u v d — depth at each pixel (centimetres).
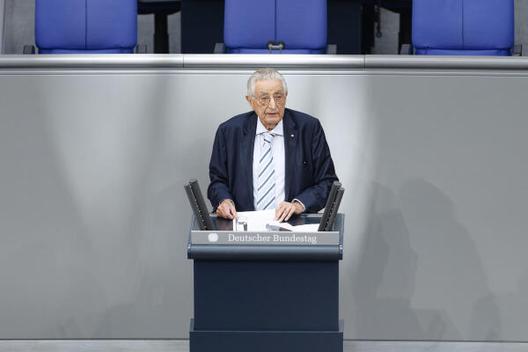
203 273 1153
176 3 2239
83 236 1494
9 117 1480
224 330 1163
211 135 1485
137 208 1491
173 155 1487
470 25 1858
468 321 1491
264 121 1284
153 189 1489
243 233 1133
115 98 1480
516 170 1473
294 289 1154
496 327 1491
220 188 1308
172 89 1479
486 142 1471
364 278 1491
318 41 1855
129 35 1875
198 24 2189
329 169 1327
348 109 1476
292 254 1130
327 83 1475
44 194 1489
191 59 1472
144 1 2234
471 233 1482
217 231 1135
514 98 1464
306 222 1225
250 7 1853
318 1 1853
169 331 1507
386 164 1479
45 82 1478
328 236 1127
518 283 1485
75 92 1479
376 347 1482
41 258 1497
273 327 1162
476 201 1479
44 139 1484
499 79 1462
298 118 1327
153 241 1494
